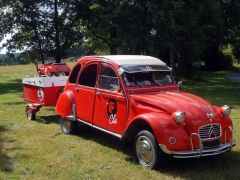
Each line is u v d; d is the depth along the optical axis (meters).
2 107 14.46
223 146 7.09
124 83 7.86
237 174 6.92
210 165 7.41
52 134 9.95
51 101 11.53
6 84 25.55
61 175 6.91
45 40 28.48
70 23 28.30
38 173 7.02
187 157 6.74
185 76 26.08
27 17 27.73
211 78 27.97
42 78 11.41
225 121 7.29
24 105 14.96
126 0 22.25
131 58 8.62
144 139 7.17
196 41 23.27
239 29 28.47
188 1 22.78
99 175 6.88
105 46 31.95
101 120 8.41
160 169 7.08
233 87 21.66
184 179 6.68
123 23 22.98
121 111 7.83
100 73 8.55
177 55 26.61
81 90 9.14
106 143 9.01
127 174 6.92
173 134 6.71
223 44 33.16
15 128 10.68
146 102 7.34
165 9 21.23
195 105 7.21
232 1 26.55
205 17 24.30
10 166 7.38
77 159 7.82
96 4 26.83
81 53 31.88
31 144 8.98
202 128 6.87
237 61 40.19
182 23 22.19
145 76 8.16
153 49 22.09
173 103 7.16
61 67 22.48
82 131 9.91
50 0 27.70
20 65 56.81
